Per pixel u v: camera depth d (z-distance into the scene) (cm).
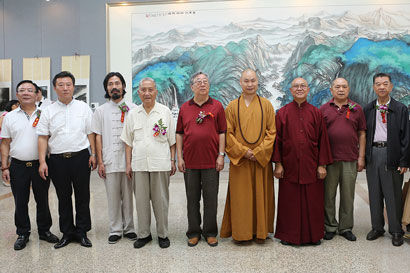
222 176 622
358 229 349
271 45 637
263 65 641
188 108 304
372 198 321
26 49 707
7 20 710
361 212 407
